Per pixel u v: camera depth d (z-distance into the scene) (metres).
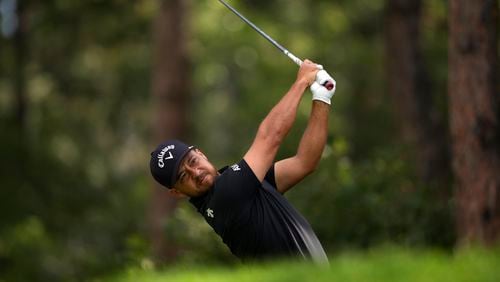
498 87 33.94
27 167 83.88
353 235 39.34
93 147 92.81
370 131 89.50
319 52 90.88
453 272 17.05
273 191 20.06
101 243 83.88
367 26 87.69
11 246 76.44
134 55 92.19
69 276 66.06
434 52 73.50
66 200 85.00
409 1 60.34
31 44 89.50
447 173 56.50
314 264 18.75
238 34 85.69
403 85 60.09
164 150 20.19
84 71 93.00
